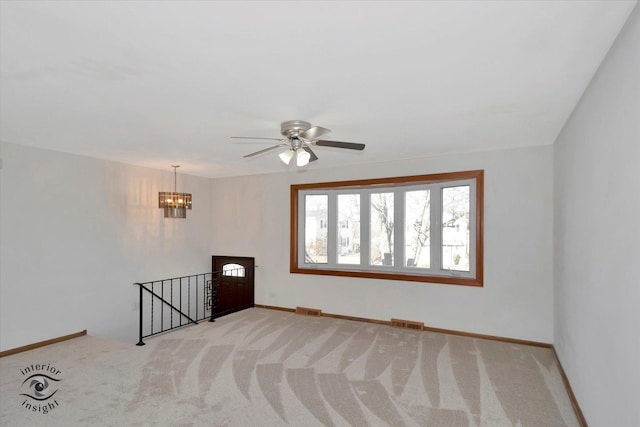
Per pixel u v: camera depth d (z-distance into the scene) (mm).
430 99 2537
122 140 3725
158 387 3016
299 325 4871
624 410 1695
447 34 1671
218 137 3578
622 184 1704
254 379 3178
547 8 1475
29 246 4004
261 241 6004
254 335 4430
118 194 5023
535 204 4043
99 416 2561
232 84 2252
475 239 4395
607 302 1960
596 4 1458
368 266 5199
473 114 2873
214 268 6480
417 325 4648
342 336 4383
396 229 5000
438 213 4707
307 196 5750
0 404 2730
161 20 1539
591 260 2279
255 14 1495
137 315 5258
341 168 5270
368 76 2141
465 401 2805
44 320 4129
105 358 3684
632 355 1594
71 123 3102
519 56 1900
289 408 2689
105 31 1633
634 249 1562
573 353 2832
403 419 2551
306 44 1756
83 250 4562
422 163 4680
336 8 1456
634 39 1502
